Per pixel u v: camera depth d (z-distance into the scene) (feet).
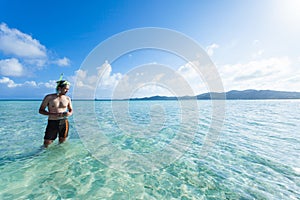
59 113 14.74
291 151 14.49
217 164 11.85
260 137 19.61
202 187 8.89
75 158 12.70
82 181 9.37
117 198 7.89
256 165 11.63
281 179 9.69
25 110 60.34
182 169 11.07
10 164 11.39
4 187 8.57
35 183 9.03
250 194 8.26
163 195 8.17
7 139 17.79
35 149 14.43
